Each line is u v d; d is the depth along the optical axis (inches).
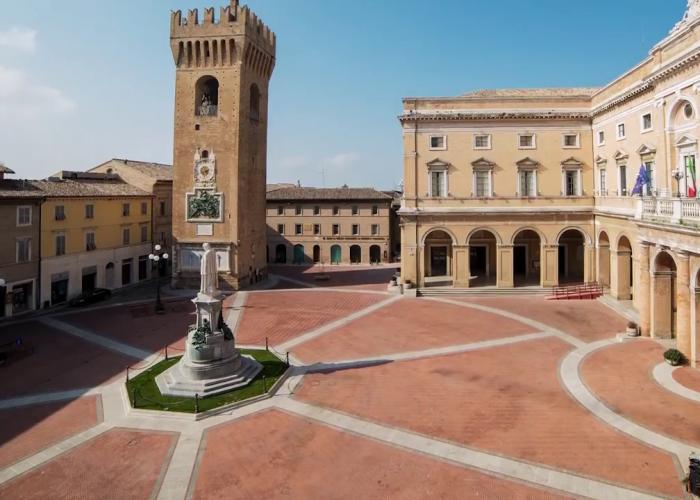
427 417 850.8
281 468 695.7
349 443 764.0
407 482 657.0
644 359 1119.0
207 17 2213.3
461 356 1182.9
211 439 781.3
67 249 2033.7
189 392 938.1
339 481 662.5
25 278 1824.6
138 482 664.4
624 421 816.9
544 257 2007.9
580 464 691.4
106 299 2079.2
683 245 1066.7
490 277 2278.5
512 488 638.5
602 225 1909.4
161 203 2733.8
